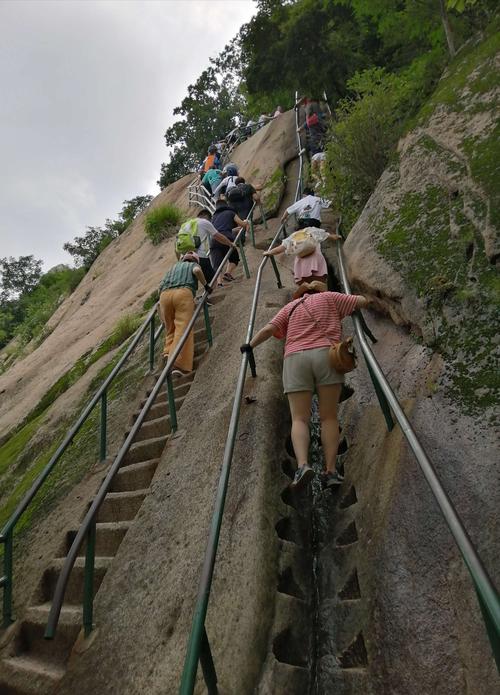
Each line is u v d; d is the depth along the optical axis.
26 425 9.37
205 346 6.37
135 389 6.59
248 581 2.99
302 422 3.56
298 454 3.38
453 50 7.23
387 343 4.53
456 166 4.85
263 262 5.96
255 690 2.56
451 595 2.49
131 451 5.11
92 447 5.88
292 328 3.86
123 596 3.45
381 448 3.55
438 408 3.35
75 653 3.26
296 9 13.66
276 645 2.79
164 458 4.62
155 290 11.88
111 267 20.00
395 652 2.47
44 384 10.90
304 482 3.28
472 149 4.82
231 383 4.98
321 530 3.51
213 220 8.79
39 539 4.73
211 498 3.73
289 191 12.76
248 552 3.15
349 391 4.55
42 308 26.23
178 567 3.38
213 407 4.83
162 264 14.22
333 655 2.75
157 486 4.30
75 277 25.20
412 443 2.37
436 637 2.40
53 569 4.20
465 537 1.81
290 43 13.54
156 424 5.26
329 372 3.61
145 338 8.41
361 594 2.86
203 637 2.32
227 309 6.96
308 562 3.33
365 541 3.10
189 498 3.89
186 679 1.96
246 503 3.47
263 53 14.66
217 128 39.47
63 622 3.61
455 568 2.55
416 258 4.46
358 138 7.22
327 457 3.55
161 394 5.91
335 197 7.73
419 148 5.61
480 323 3.60
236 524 3.37
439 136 5.43
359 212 7.25
